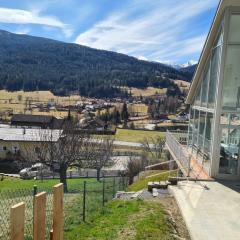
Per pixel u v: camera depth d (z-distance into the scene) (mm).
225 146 15867
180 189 13633
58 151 37844
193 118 22719
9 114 142375
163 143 66875
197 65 19812
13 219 3852
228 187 14203
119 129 109500
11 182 36844
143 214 10820
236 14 15258
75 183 38125
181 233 9562
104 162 44375
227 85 15719
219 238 8969
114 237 9102
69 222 12516
